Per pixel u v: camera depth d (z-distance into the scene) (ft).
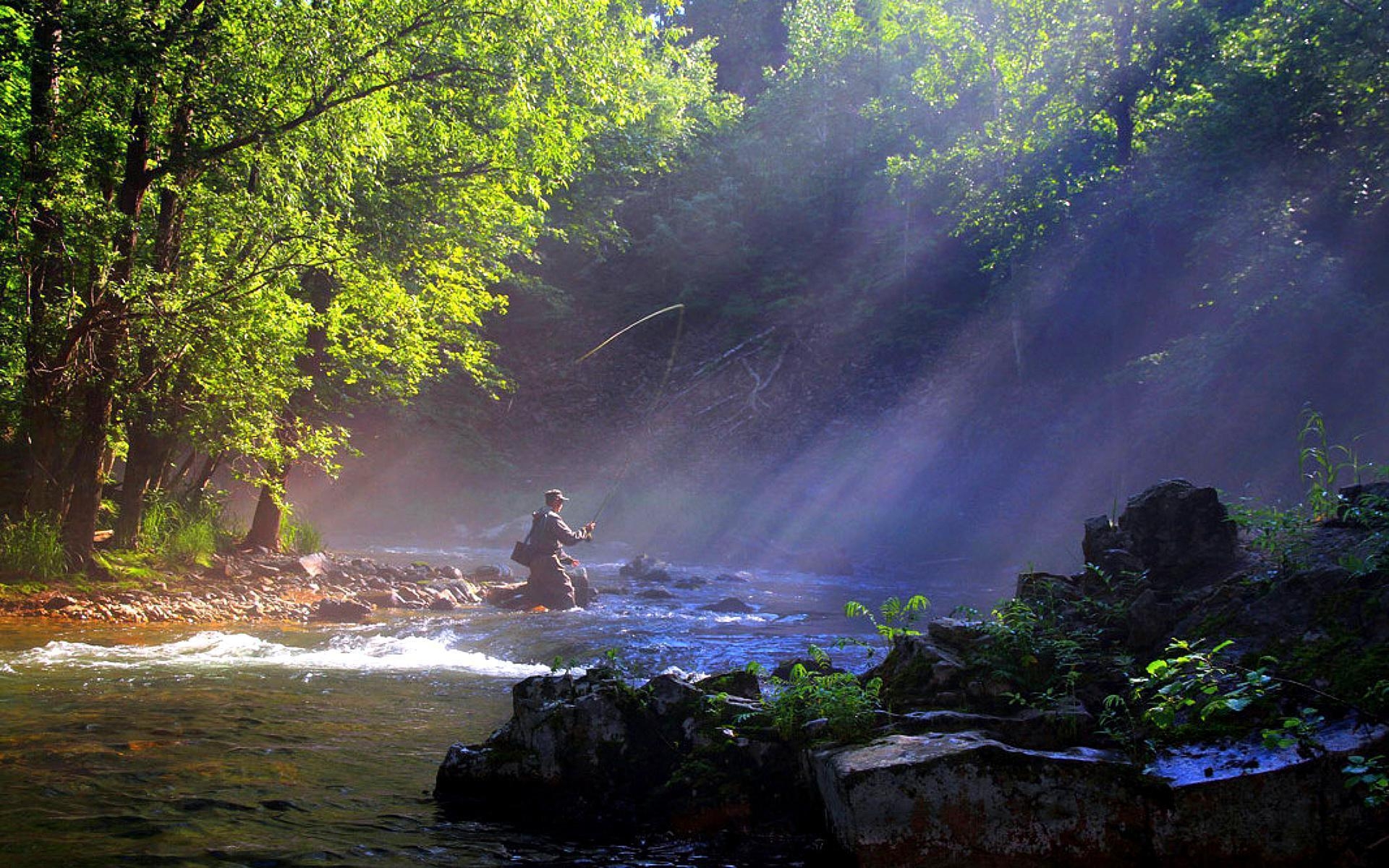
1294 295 58.54
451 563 63.05
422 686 22.29
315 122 38.88
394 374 55.01
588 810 13.46
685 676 15.44
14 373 37.83
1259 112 61.00
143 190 37.96
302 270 41.55
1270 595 13.44
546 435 106.63
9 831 11.80
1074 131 76.13
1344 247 61.62
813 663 18.49
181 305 37.09
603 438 105.19
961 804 10.89
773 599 45.80
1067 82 75.51
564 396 112.06
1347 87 58.34
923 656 14.28
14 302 38.06
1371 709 11.07
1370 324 55.93
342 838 12.07
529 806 13.65
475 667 25.35
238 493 86.02
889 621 16.25
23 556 36.17
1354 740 10.69
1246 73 62.64
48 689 20.54
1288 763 10.62
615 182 109.60
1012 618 14.67
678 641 29.71
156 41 34.04
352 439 98.32
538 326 122.62
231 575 42.57
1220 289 65.16
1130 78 73.77
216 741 16.49
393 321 50.01
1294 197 62.80
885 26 107.04
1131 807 10.73
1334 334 58.80
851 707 12.86
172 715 18.42
